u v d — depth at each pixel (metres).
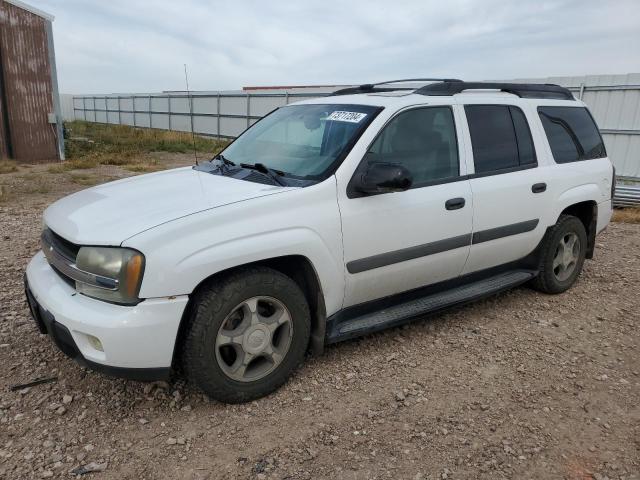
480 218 4.10
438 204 3.80
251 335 3.08
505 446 2.84
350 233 3.39
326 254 3.29
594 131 5.38
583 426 3.05
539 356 3.88
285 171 3.57
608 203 5.41
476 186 4.07
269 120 4.45
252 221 3.01
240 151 4.16
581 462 2.74
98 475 2.54
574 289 5.30
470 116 4.18
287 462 2.67
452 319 4.48
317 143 3.71
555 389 3.44
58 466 2.58
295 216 3.16
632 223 8.71
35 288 3.14
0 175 12.54
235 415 3.05
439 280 4.09
